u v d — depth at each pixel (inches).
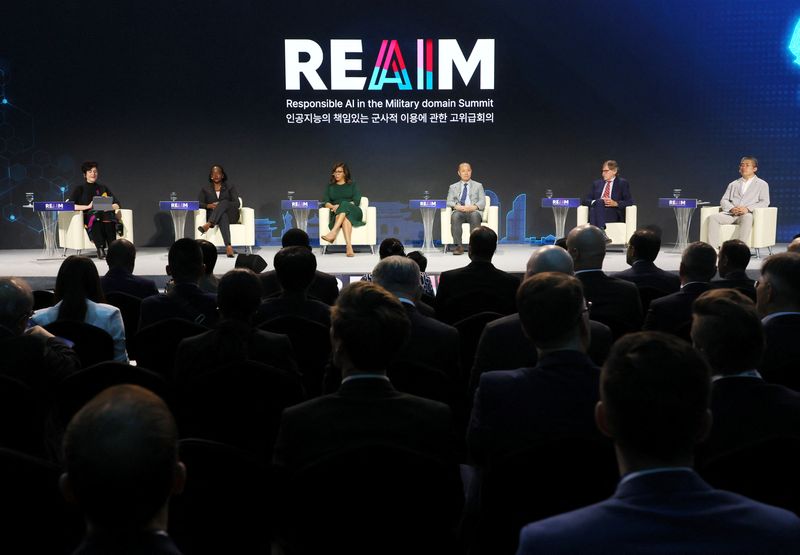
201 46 407.2
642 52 406.9
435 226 419.2
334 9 405.1
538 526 41.1
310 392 129.6
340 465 61.2
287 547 67.7
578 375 73.1
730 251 149.9
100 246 362.6
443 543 66.4
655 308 137.1
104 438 36.6
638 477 41.5
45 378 100.1
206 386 92.1
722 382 69.7
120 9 404.2
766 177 408.8
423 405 69.1
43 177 410.9
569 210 416.5
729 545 38.7
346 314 69.7
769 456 63.3
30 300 103.9
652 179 413.4
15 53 403.2
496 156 413.7
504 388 73.4
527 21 406.3
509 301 158.2
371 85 409.4
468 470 108.3
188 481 63.2
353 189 377.4
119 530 37.8
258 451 94.2
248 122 411.8
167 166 414.3
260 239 419.5
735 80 405.1
